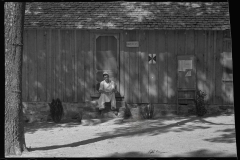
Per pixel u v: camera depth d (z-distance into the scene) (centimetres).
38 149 886
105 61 1479
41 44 1469
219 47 1482
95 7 1513
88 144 955
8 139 809
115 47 1476
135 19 1463
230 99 1485
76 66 1473
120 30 1465
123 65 1473
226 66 1483
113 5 1524
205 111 1444
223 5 1539
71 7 1513
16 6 799
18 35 803
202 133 1082
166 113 1472
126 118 1442
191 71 1480
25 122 1438
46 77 1472
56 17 1463
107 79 1394
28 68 1466
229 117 1383
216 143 934
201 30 1470
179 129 1163
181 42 1479
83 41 1470
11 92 806
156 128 1195
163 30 1468
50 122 1414
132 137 1049
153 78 1478
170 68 1480
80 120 1434
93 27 1426
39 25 1424
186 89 1479
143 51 1474
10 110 807
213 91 1485
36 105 1459
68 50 1470
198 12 1508
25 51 1465
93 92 1472
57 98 1430
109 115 1395
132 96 1473
